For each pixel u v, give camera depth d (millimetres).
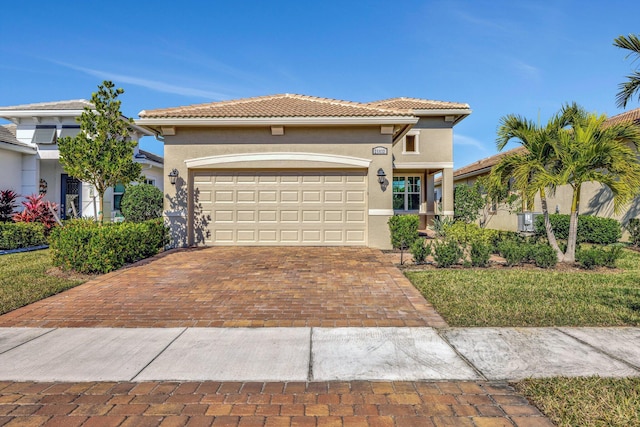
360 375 3863
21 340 4793
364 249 11891
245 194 12531
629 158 8953
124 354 4367
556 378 3766
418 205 21062
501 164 10328
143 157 18625
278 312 5914
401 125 12359
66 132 16875
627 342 4691
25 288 7293
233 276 8250
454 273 8750
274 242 12516
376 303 6367
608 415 3121
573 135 9789
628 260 10703
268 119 11844
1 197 15273
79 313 5879
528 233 11008
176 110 12477
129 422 3043
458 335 4957
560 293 6965
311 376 3840
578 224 14906
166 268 9039
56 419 3082
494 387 3623
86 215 17438
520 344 4645
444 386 3646
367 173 12477
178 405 3301
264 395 3473
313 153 12328
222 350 4484
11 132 17969
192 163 12297
